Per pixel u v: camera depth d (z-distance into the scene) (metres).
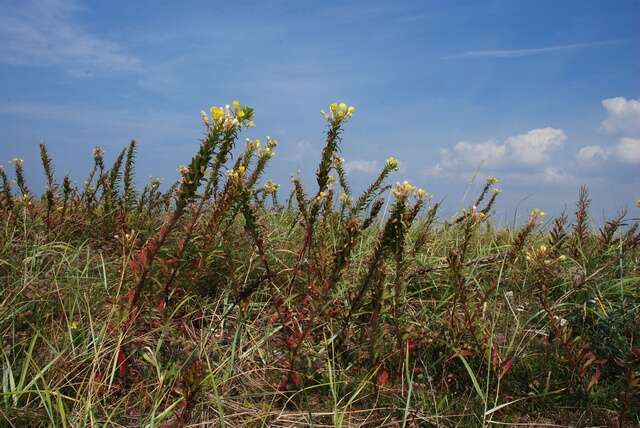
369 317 1.28
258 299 1.34
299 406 1.03
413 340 1.17
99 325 1.11
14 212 1.59
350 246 1.02
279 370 1.10
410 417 1.02
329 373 1.03
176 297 1.23
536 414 1.06
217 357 1.12
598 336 1.21
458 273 1.16
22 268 1.28
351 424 0.99
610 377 1.16
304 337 1.03
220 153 1.01
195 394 0.85
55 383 0.97
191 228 1.11
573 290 1.32
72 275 1.26
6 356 0.96
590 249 1.59
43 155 1.67
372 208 1.35
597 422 1.04
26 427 0.88
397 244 1.09
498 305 1.40
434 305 1.36
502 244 1.81
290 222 1.86
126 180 1.67
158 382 0.99
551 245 1.38
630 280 1.41
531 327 1.29
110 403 0.97
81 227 1.65
